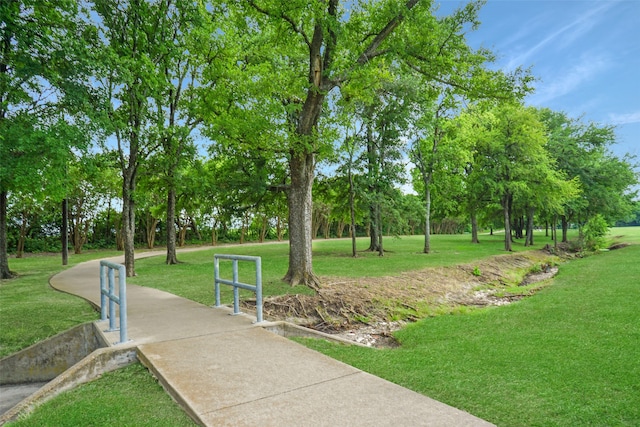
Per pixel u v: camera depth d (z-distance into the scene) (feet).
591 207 103.50
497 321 24.88
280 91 37.73
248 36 57.77
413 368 15.07
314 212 157.58
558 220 123.24
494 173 87.25
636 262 53.88
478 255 72.08
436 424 9.75
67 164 39.50
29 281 44.98
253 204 78.95
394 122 74.43
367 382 12.69
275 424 9.86
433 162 81.71
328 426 9.70
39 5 35.50
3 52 34.76
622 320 22.58
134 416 11.16
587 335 19.79
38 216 103.09
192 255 84.79
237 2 38.09
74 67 32.83
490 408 11.21
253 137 35.50
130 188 50.14
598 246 98.63
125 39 46.01
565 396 12.09
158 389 13.16
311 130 37.17
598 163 103.86
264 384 12.54
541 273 61.41
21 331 22.39
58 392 13.65
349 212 84.74
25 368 20.15
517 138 86.48
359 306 32.40
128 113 52.19
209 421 10.08
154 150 57.88
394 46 35.65
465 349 18.11
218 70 53.06
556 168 101.30
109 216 118.11
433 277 46.26
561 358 16.12
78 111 35.68
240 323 20.93
